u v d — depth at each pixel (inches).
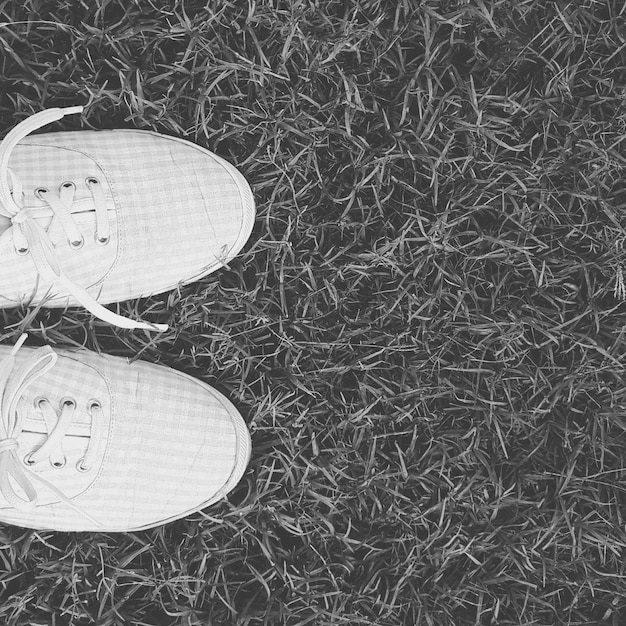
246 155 26.2
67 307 25.6
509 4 25.9
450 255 26.4
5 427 24.4
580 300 26.6
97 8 25.5
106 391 25.6
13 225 24.4
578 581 26.8
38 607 25.9
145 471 25.8
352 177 26.3
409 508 26.5
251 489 26.3
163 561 26.4
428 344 26.5
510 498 26.6
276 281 26.2
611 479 26.8
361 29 25.7
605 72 26.3
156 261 25.5
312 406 26.4
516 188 26.3
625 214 26.3
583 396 26.9
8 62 25.6
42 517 25.5
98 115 26.0
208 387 26.2
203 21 25.5
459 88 25.9
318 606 26.4
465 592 26.7
